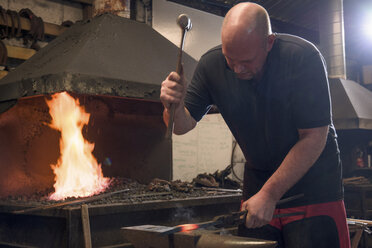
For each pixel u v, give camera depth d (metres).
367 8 7.38
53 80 2.65
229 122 1.57
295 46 1.37
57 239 2.15
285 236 1.49
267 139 1.49
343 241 1.48
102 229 2.19
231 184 3.97
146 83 2.98
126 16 3.71
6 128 3.30
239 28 1.20
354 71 8.66
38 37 3.98
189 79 3.30
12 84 2.91
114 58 3.03
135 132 3.66
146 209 2.38
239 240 0.99
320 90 1.33
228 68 1.47
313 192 1.46
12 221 2.43
